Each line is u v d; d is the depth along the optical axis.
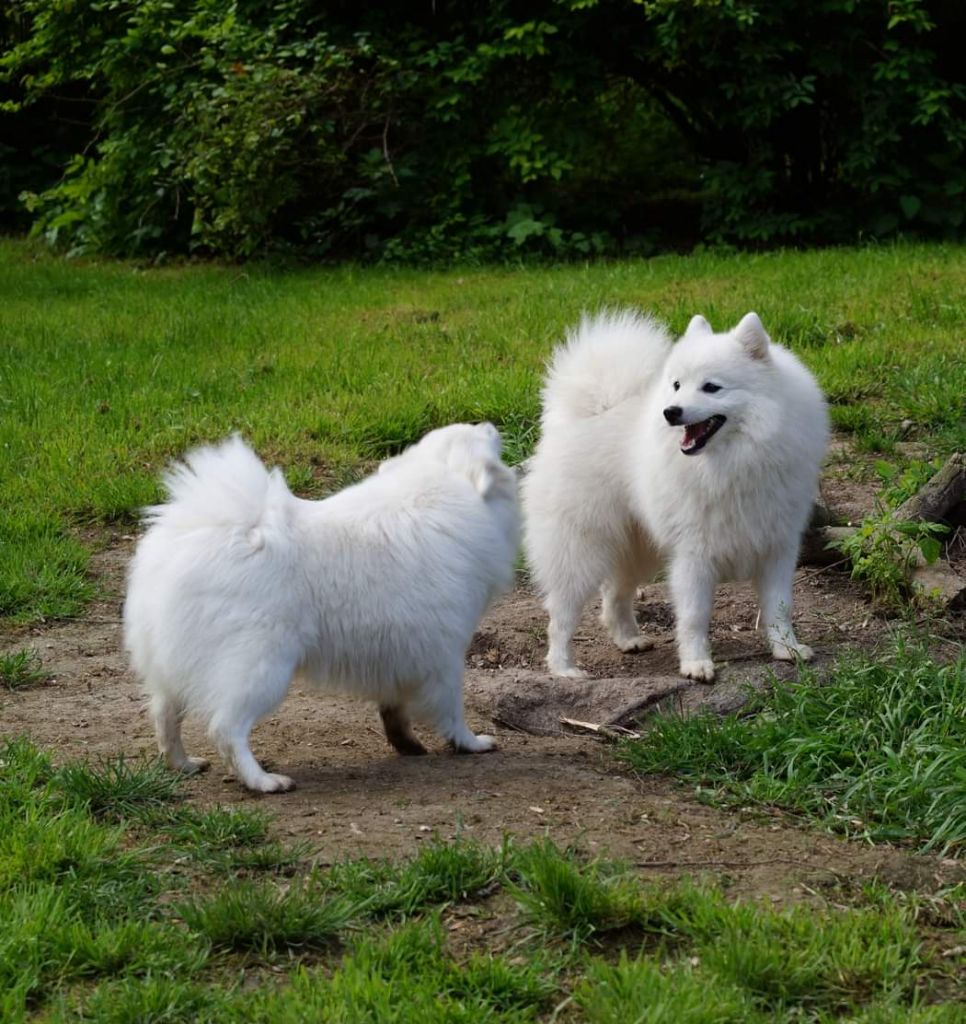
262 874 3.31
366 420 5.11
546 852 3.28
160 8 8.12
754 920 3.19
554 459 4.04
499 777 3.58
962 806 3.46
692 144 8.72
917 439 4.92
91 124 9.51
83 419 5.20
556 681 3.87
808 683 3.77
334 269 7.90
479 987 3.11
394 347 5.74
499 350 5.63
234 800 3.50
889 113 7.76
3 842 3.31
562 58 8.00
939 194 7.90
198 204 8.10
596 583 4.04
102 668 4.05
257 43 7.93
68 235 9.10
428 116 8.11
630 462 3.99
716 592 4.34
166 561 3.51
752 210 8.30
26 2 9.02
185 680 3.52
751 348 3.87
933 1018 3.05
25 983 3.09
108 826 3.41
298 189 7.91
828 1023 3.06
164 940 3.16
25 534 4.57
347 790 3.54
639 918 3.21
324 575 3.54
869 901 3.28
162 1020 3.06
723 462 3.86
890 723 3.65
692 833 3.43
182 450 5.01
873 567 4.14
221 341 6.01
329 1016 3.05
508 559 3.72
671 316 5.70
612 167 9.31
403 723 3.70
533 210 8.14
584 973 3.14
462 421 5.12
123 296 7.20
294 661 3.53
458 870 3.27
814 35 7.84
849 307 5.85
